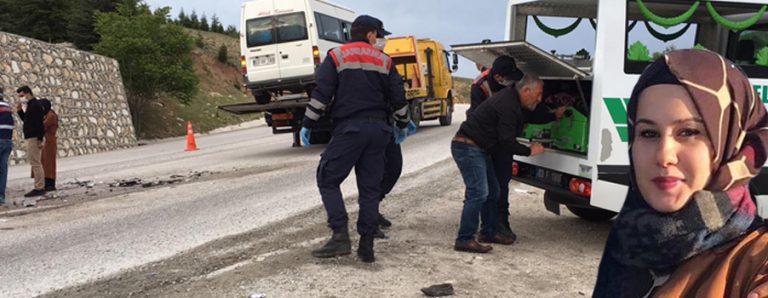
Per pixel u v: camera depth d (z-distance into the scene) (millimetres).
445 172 9570
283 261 4770
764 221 1011
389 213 6664
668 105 998
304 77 14141
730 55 5625
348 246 4855
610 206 4859
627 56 4805
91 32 33781
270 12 14195
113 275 4566
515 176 6223
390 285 4227
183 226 6293
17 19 34500
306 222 6227
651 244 1070
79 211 7488
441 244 5367
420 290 4133
